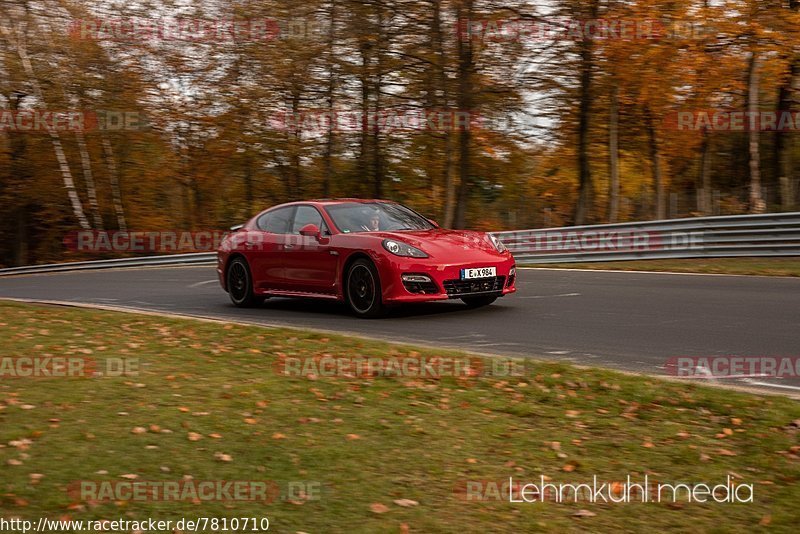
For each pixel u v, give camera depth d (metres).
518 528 3.21
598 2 20.31
